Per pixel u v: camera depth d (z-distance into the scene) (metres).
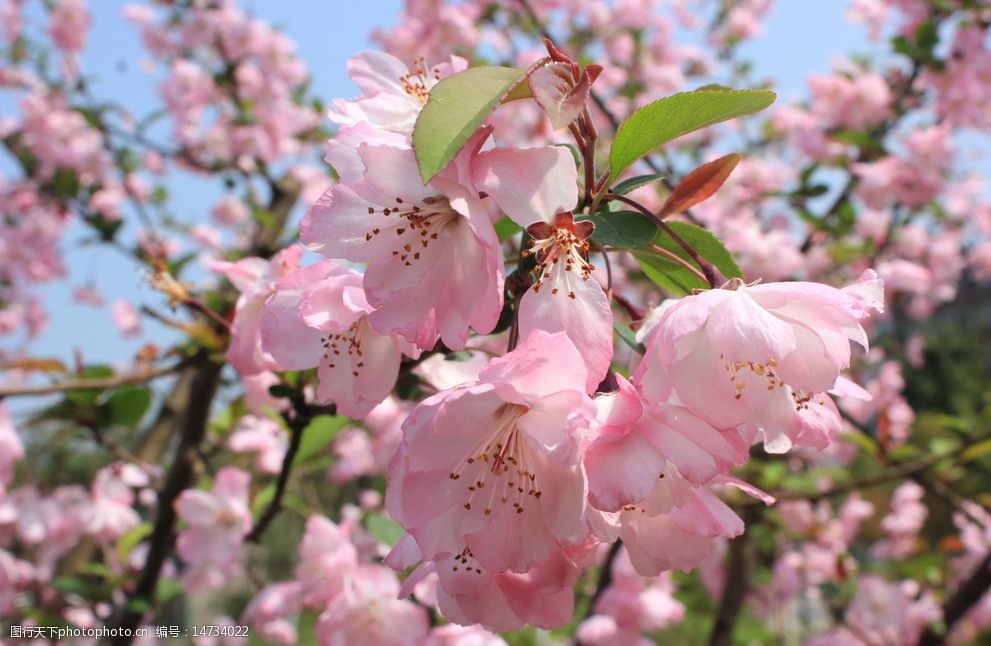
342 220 0.14
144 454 0.50
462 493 0.13
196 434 0.39
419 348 0.14
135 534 0.44
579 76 0.13
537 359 0.12
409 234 0.14
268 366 0.19
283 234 0.54
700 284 0.17
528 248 0.15
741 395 0.13
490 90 0.12
